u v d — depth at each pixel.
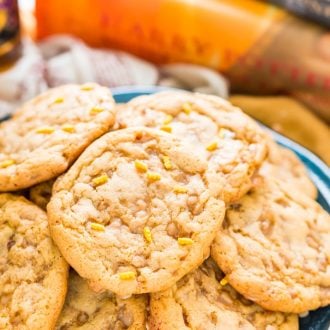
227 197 0.35
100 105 0.36
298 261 0.35
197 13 0.50
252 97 0.52
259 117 0.51
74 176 0.34
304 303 0.34
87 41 0.55
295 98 0.51
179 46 0.52
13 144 0.36
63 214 0.33
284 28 0.49
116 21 0.52
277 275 0.34
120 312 0.33
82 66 0.50
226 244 0.34
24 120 0.37
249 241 0.35
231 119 0.37
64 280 0.33
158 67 0.53
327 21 0.49
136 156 0.34
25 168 0.34
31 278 0.33
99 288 0.32
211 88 0.51
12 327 0.32
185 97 0.38
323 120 0.51
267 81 0.51
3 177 0.34
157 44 0.53
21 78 0.49
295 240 0.36
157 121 0.36
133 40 0.53
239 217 0.36
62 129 0.35
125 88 0.43
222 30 0.50
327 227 0.37
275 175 0.39
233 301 0.34
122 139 0.35
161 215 0.33
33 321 0.32
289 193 0.37
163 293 0.33
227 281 0.34
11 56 0.50
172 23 0.51
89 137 0.35
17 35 0.50
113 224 0.33
